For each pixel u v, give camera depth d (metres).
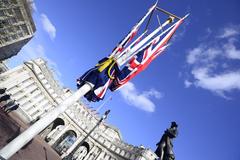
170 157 10.11
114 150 79.00
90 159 79.00
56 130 80.12
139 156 69.94
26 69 70.56
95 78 11.59
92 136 81.94
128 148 76.94
